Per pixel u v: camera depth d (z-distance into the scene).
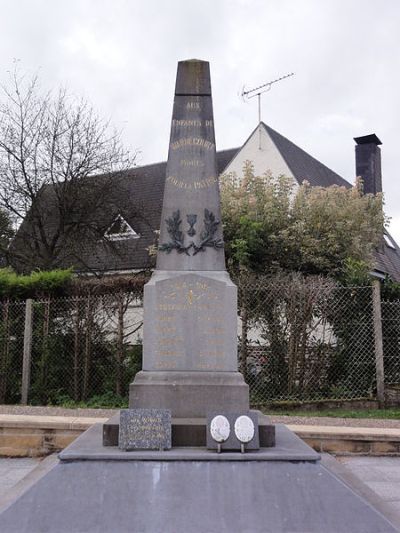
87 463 4.50
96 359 11.30
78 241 20.98
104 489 4.38
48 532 4.15
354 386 10.52
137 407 5.80
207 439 4.79
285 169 22.64
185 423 5.14
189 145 6.62
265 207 15.31
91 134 20.91
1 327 11.48
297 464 4.53
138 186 26.56
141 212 23.00
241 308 10.62
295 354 10.50
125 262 22.45
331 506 4.32
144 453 4.57
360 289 10.66
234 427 4.75
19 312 11.52
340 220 15.66
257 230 14.71
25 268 20.25
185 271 6.30
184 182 6.54
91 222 21.02
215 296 6.15
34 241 21.27
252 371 10.61
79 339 11.25
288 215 15.85
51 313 11.37
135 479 4.43
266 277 11.68
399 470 6.44
